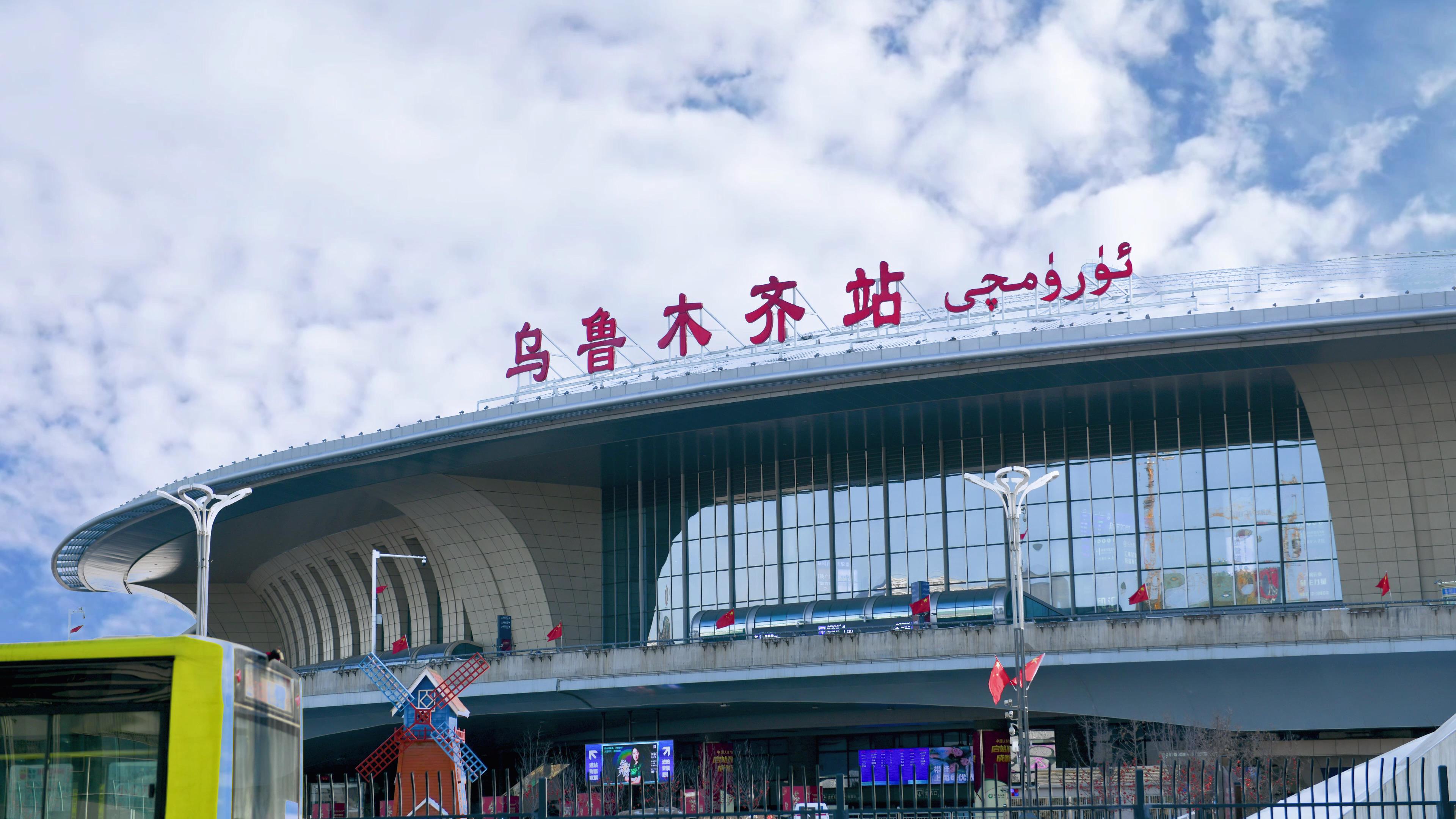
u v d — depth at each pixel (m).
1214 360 60.50
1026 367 61.59
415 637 94.94
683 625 80.69
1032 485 46.16
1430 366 60.66
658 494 83.12
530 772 70.31
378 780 70.00
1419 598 63.34
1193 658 51.12
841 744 69.81
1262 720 52.69
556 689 60.91
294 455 76.50
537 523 84.00
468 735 75.00
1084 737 62.91
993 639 53.97
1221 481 68.06
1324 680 51.00
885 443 75.56
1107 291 61.12
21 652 14.24
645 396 66.94
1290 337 57.84
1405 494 63.75
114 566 105.06
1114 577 69.50
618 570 84.06
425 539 90.12
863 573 75.44
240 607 121.38
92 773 13.99
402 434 73.38
